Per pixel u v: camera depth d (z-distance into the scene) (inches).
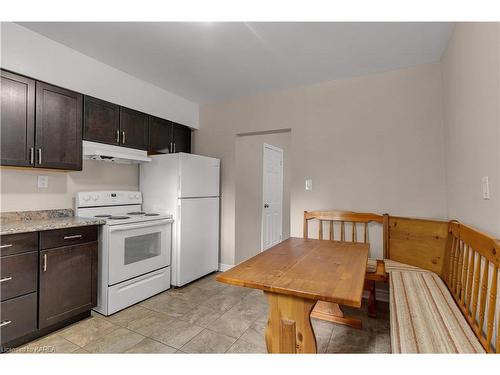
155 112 123.2
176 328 81.6
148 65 103.6
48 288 75.9
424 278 74.7
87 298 85.7
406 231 92.9
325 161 115.3
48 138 83.8
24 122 78.4
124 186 120.6
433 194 96.3
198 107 149.3
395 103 103.3
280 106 126.4
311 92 119.6
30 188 89.7
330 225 111.3
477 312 54.4
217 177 137.6
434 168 96.3
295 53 93.4
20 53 79.0
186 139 143.5
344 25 77.0
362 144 108.6
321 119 116.9
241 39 85.4
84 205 101.9
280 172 187.5
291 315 53.1
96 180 109.5
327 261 64.6
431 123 97.1
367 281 94.6
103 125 100.4
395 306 56.6
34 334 74.4
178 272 113.6
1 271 66.8
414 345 42.5
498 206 50.0
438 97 96.2
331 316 86.1
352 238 107.0
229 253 138.5
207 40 86.2
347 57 95.5
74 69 92.6
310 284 49.6
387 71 105.0
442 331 46.6
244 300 102.8
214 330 80.6
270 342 54.7
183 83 120.3
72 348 70.6
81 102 93.4
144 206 123.5
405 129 101.3
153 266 106.0
